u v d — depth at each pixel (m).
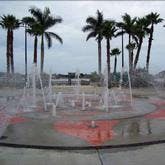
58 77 46.88
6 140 8.56
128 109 14.89
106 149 7.93
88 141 8.45
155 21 49.50
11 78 38.38
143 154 7.46
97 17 50.31
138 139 8.62
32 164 6.78
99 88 34.72
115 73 40.88
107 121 11.58
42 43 47.31
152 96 23.58
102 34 50.56
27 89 25.25
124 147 8.09
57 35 47.72
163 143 8.50
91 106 16.05
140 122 11.38
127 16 50.38
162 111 14.48
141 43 50.19
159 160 6.97
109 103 17.33
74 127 10.47
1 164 6.78
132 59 51.38
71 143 8.23
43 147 8.02
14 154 7.55
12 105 16.86
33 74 17.58
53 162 6.91
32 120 11.92
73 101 17.86
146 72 38.72
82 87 37.19
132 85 37.47
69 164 6.78
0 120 11.95
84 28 50.66
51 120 11.84
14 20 49.19
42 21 46.91
